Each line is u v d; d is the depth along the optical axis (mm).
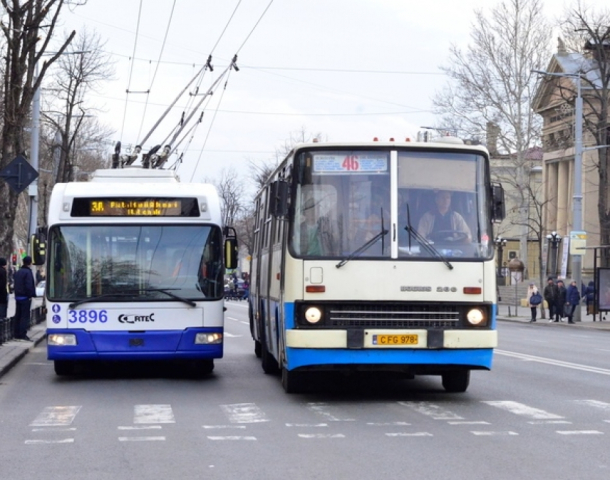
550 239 59438
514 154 65000
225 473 8508
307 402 13531
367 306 12969
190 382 16391
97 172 17891
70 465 8969
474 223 13352
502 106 60219
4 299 24234
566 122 62031
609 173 64875
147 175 17891
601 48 51844
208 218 16516
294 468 8680
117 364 19875
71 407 13094
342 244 13094
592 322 46281
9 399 14094
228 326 37812
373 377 17031
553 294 47188
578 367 19297
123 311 16031
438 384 15945
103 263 16172
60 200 16344
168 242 16359
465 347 12938
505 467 8664
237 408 12875
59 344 15891
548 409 12656
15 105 23875
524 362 20625
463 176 13469
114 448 9836
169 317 16125
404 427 11070
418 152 13445
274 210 13062
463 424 11289
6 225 25094
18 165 22094
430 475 8336
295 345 12852
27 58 25609
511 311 62562
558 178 72625
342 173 13328
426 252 13156
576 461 8938
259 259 19203
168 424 11445
